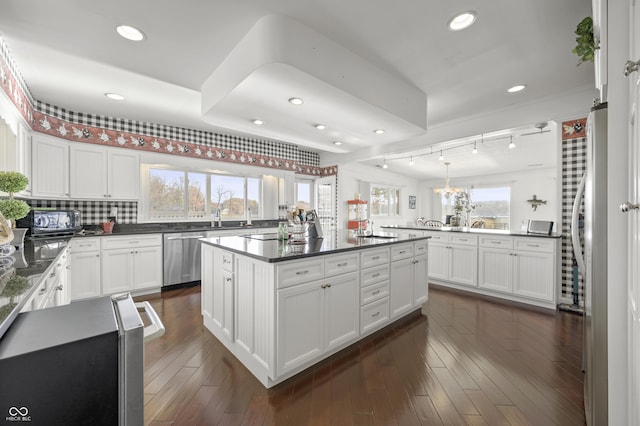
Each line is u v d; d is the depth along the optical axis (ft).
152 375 6.42
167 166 14.65
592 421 4.13
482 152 19.35
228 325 7.51
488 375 6.44
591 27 5.16
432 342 8.07
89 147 12.09
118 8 5.79
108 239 11.39
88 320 2.71
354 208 21.21
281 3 5.77
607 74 3.90
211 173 16.46
